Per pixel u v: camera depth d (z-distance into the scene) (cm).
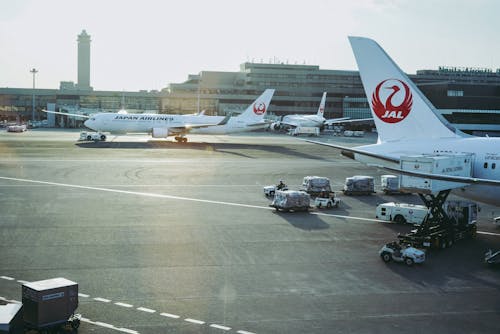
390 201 6012
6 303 2756
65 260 3519
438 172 3841
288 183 7138
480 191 4134
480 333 2505
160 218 4859
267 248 3919
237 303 2825
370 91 4434
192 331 2480
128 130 13562
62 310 2461
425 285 3169
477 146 4150
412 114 4341
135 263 3488
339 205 5697
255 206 5531
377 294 3002
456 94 19438
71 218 4778
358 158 4406
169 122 13588
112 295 2908
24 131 17975
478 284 3200
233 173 8038
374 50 4350
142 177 7406
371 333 2483
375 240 4212
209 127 13600
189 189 6519
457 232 4209
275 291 3017
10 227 4400
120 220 4734
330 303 2852
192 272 3325
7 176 7225
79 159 9369
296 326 2548
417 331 2514
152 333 2456
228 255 3716
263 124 13925
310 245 4031
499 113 19450
